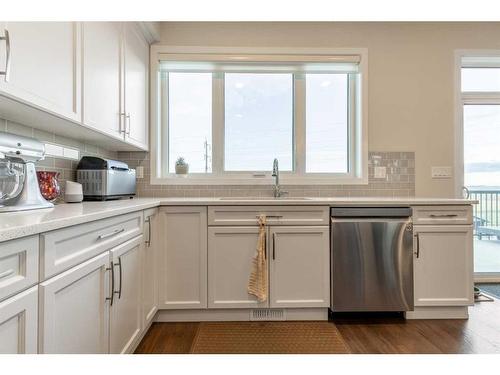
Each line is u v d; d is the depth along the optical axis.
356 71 2.83
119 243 1.47
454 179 2.84
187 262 2.16
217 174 2.87
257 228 2.15
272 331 2.05
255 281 2.12
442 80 2.84
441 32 2.83
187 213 2.16
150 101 2.72
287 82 2.91
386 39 2.82
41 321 0.90
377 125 2.83
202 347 1.84
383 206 2.17
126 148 2.56
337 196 2.80
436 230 2.18
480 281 3.07
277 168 2.68
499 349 1.82
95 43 1.70
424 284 2.19
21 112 1.34
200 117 2.89
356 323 2.16
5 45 1.05
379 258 2.14
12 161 1.29
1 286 0.75
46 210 1.32
